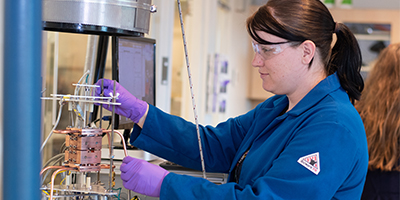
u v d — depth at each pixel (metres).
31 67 0.44
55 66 2.12
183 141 1.51
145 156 1.70
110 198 1.14
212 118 5.20
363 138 1.14
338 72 1.27
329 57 1.25
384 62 1.92
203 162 1.44
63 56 2.19
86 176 1.13
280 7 1.16
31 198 0.46
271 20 1.14
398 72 1.85
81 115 1.08
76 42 2.24
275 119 1.29
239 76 6.18
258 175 1.21
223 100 5.24
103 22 1.12
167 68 3.48
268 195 1.03
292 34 1.14
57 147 2.04
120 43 1.60
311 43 1.16
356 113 1.17
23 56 0.44
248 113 1.57
